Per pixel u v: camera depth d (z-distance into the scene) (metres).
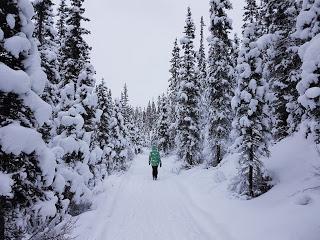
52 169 7.02
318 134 9.09
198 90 26.19
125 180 20.73
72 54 14.88
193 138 25.08
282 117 17.97
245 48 12.62
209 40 22.69
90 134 14.08
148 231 9.97
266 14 19.08
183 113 25.69
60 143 12.48
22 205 6.88
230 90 21.86
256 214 10.21
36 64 6.94
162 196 15.63
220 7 22.47
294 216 8.84
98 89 25.45
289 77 16.08
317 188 10.13
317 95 7.93
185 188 17.45
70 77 14.91
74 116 13.30
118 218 11.44
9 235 6.72
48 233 7.00
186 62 26.23
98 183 15.91
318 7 9.81
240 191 13.21
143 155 56.97
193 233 9.77
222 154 21.89
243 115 12.55
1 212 6.33
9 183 5.85
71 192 11.89
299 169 12.45
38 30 14.95
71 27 14.50
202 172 20.42
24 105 6.48
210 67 22.81
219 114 21.58
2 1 6.32
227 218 10.75
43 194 7.59
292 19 16.20
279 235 8.18
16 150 5.99
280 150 15.38
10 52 6.21
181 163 26.72
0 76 5.92
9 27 6.51
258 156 12.89
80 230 9.45
